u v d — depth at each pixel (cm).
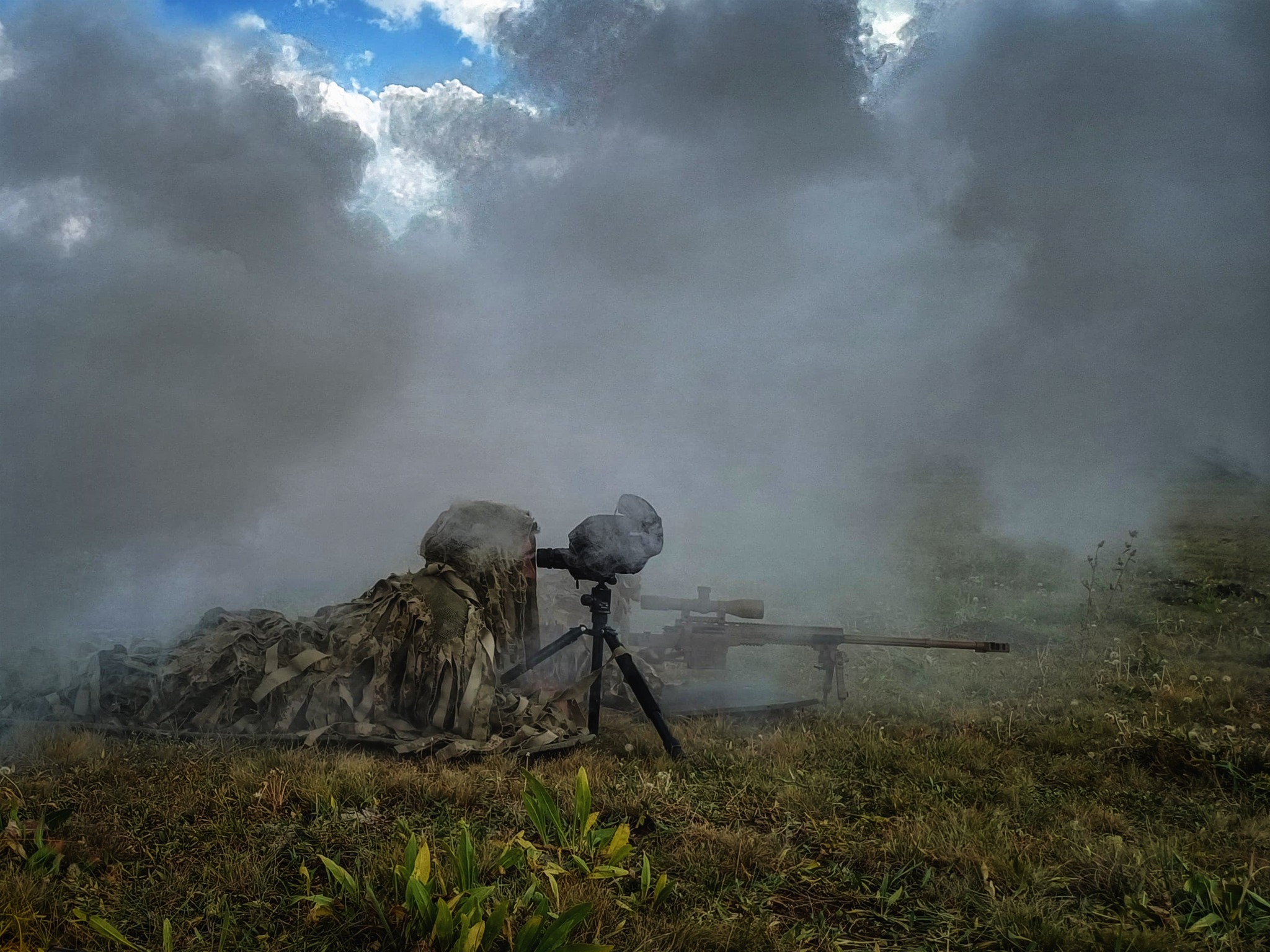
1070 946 291
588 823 345
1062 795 440
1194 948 291
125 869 330
